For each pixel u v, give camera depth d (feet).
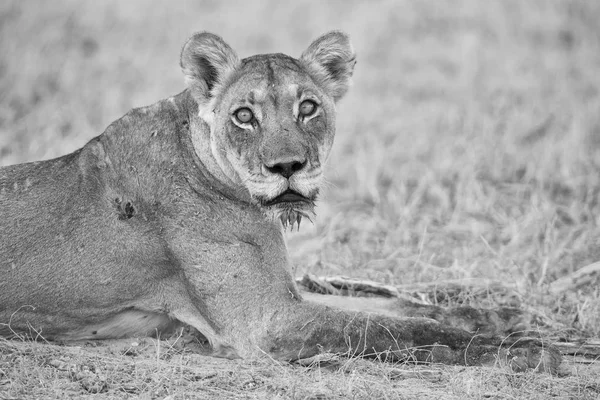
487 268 44.37
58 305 34.68
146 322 35.81
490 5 88.33
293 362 34.19
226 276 34.22
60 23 79.51
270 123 33.45
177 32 83.15
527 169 57.16
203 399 29.84
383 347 33.78
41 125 62.18
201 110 34.68
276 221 34.65
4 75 70.90
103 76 73.31
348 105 70.74
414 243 48.88
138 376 31.22
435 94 74.28
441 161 58.80
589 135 61.31
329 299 38.01
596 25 85.66
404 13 87.86
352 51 36.52
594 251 46.65
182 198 34.50
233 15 87.92
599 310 39.45
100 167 35.01
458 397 30.68
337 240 49.34
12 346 33.27
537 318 38.81
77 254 34.45
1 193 34.86
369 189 56.08
